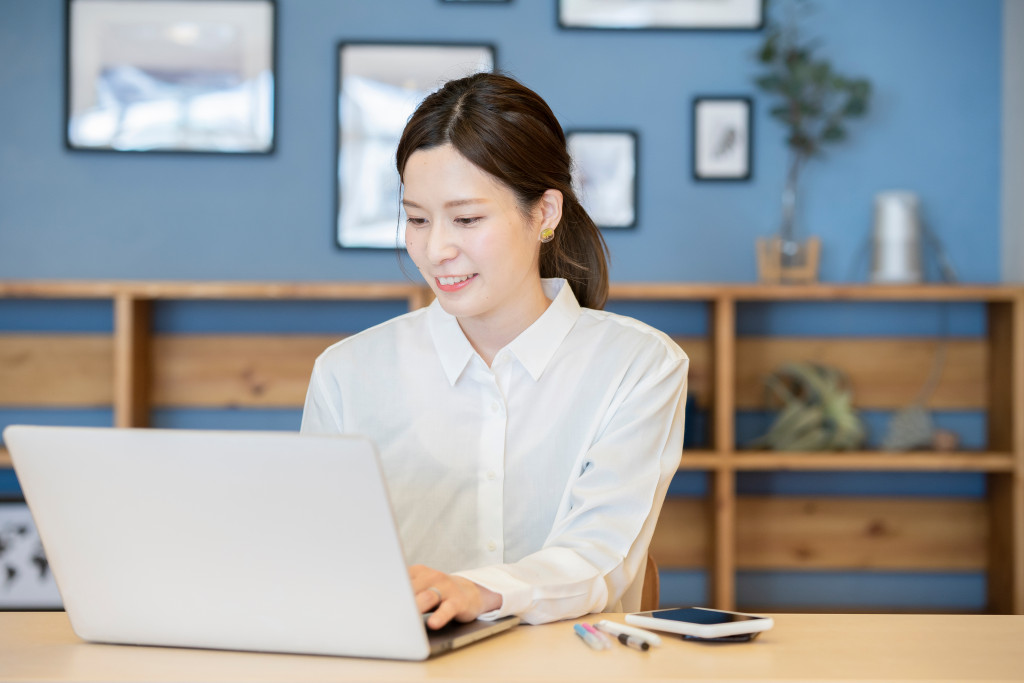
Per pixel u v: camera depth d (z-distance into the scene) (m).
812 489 3.06
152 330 2.99
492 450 1.37
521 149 1.25
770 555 3.05
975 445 3.05
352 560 0.89
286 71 2.97
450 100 1.25
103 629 0.98
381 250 2.98
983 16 3.03
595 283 1.54
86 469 0.93
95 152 2.95
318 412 1.48
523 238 1.28
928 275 3.04
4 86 2.94
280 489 0.88
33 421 2.98
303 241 2.98
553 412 1.38
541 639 1.00
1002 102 3.03
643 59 3.00
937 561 3.05
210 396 3.00
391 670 0.88
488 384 1.38
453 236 1.23
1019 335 2.74
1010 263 2.96
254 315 3.01
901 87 3.02
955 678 0.86
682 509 3.03
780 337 3.05
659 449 1.33
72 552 0.97
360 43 2.96
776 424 2.83
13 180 2.94
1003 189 3.02
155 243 2.97
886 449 2.85
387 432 1.42
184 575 0.94
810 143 2.93
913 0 3.02
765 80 2.91
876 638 1.00
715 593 2.80
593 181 3.00
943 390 3.05
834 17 3.01
